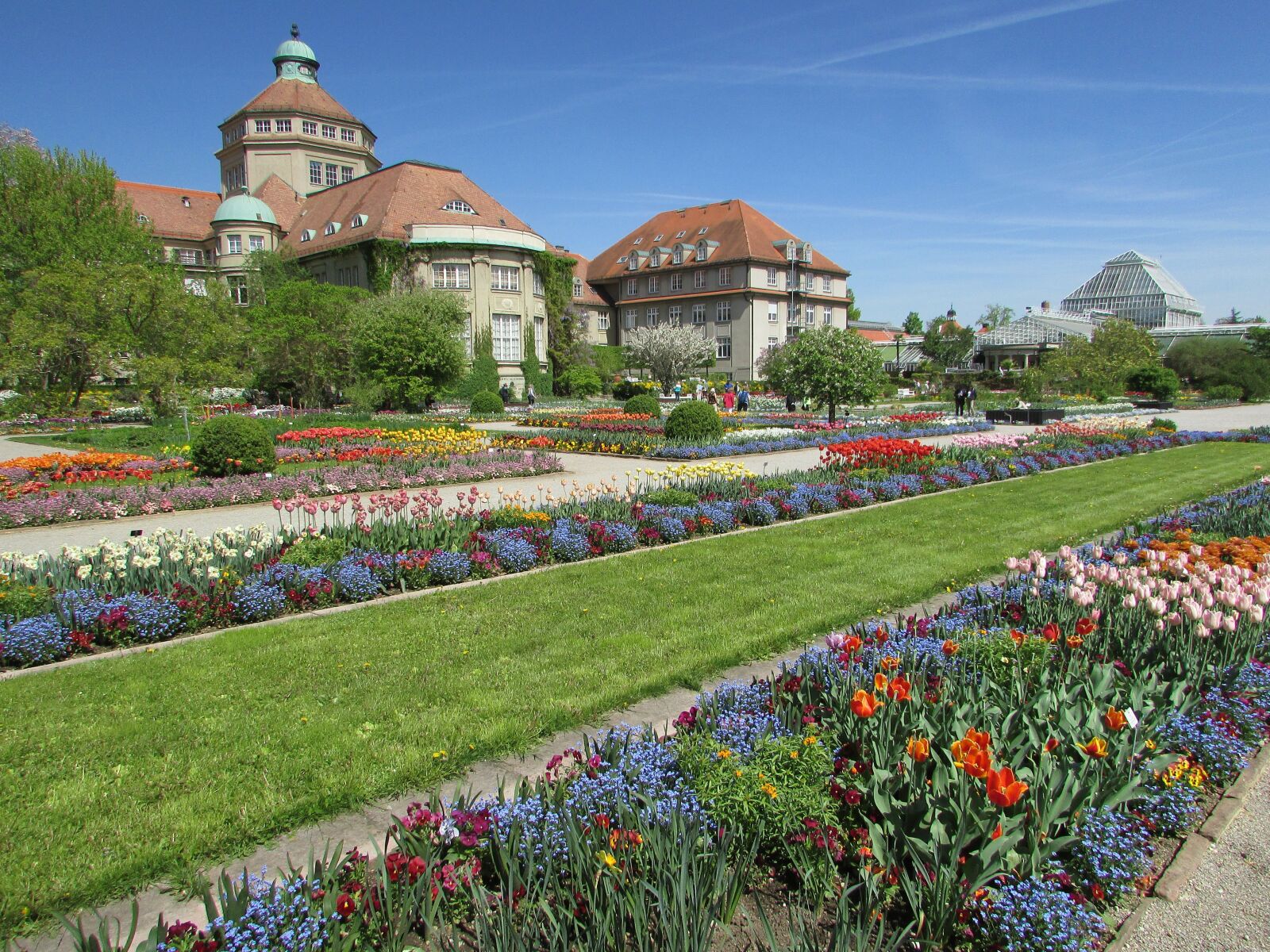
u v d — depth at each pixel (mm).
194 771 4152
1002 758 3643
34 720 4770
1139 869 3361
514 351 51500
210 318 29078
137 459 17375
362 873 3039
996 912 2859
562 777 3875
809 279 68250
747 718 4105
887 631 5492
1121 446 21141
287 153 64125
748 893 3209
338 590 7309
